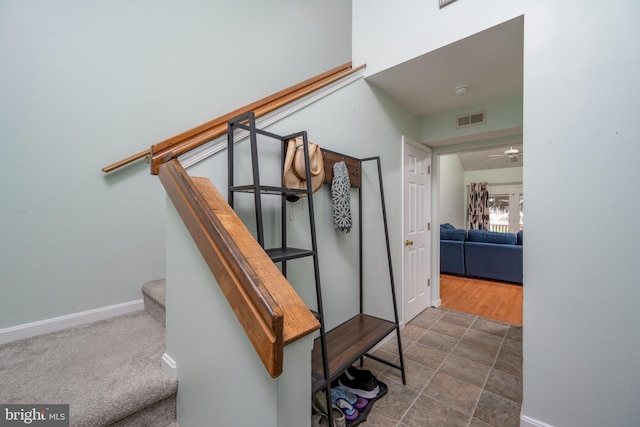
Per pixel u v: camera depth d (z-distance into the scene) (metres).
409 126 2.84
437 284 3.36
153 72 1.91
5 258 1.40
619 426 1.17
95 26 1.67
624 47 1.15
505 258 4.36
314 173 1.50
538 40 1.35
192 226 0.91
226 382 0.85
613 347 1.18
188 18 2.11
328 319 1.82
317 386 1.20
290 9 2.93
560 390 1.30
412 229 2.90
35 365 1.19
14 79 1.41
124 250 1.79
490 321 2.89
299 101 1.60
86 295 1.65
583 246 1.24
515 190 8.20
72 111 1.59
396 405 1.62
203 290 0.94
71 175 1.59
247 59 2.52
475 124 2.70
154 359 1.24
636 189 1.13
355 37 2.20
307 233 1.65
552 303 1.31
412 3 1.87
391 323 1.87
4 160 1.39
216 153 1.24
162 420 1.11
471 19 1.61
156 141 1.92
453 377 1.90
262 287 0.70
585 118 1.23
